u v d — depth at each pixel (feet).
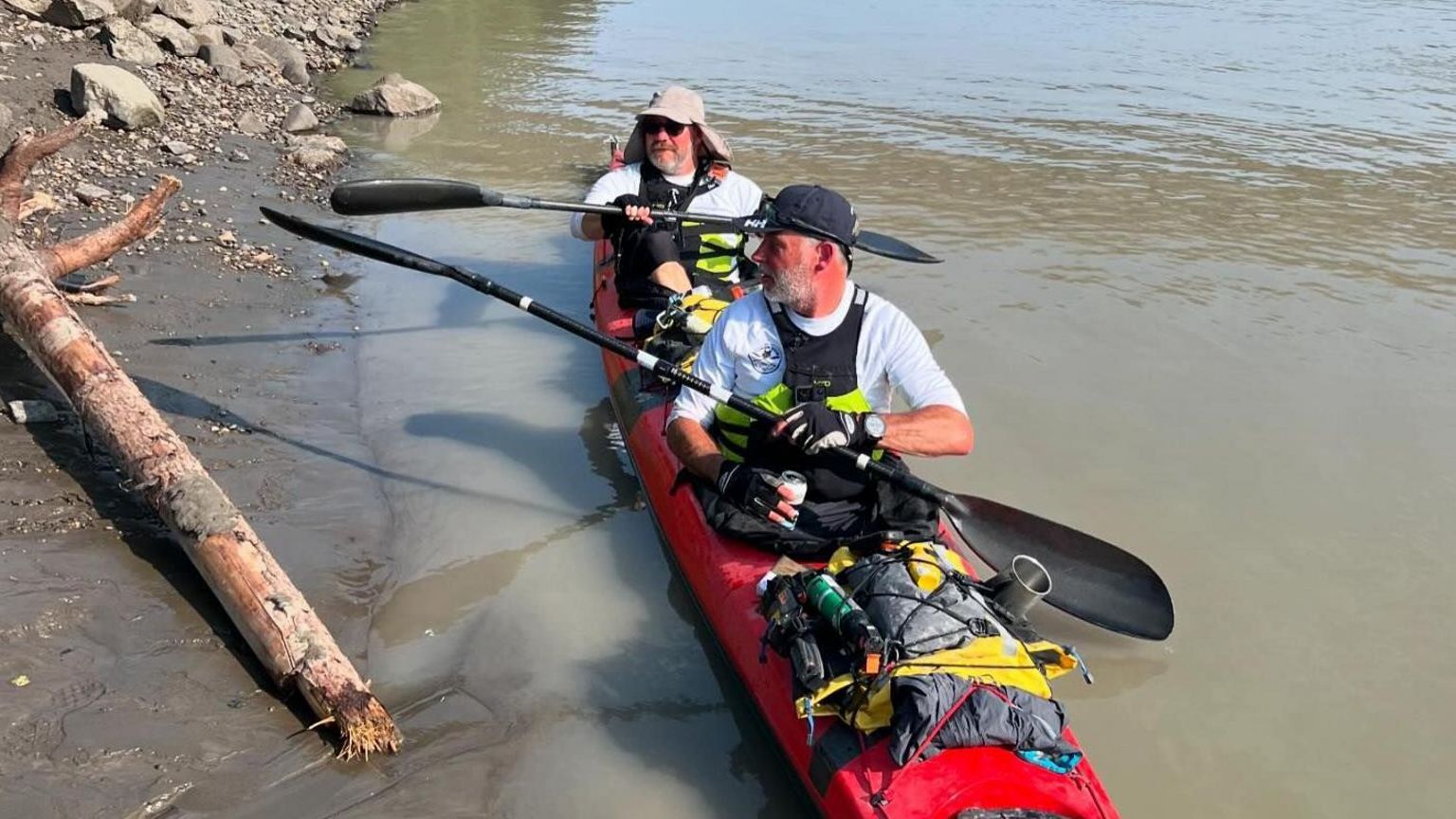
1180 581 13.19
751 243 23.26
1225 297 21.47
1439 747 10.92
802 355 11.03
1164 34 49.52
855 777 8.83
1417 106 37.04
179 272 19.93
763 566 11.40
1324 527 14.32
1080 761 8.90
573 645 12.12
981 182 27.96
